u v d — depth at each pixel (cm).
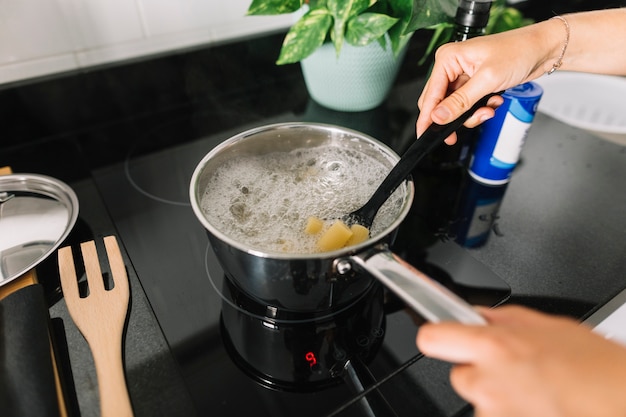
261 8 58
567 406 18
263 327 38
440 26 58
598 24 47
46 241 44
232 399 33
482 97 43
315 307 36
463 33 51
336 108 70
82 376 33
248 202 45
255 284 34
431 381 34
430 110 46
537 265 44
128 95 67
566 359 19
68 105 63
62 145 63
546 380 19
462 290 41
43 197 50
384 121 67
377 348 36
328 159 48
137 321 37
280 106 72
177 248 46
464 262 44
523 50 44
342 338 37
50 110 62
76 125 65
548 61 49
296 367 35
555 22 47
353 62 60
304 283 33
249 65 73
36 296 35
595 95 85
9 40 55
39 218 47
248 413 32
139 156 62
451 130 41
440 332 21
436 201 54
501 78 43
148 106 69
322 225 40
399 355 36
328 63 62
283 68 77
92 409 31
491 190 56
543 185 57
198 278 43
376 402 32
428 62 73
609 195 55
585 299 40
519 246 47
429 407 32
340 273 31
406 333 38
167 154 62
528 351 20
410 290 27
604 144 64
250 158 46
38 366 30
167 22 64
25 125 61
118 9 60
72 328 36
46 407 28
